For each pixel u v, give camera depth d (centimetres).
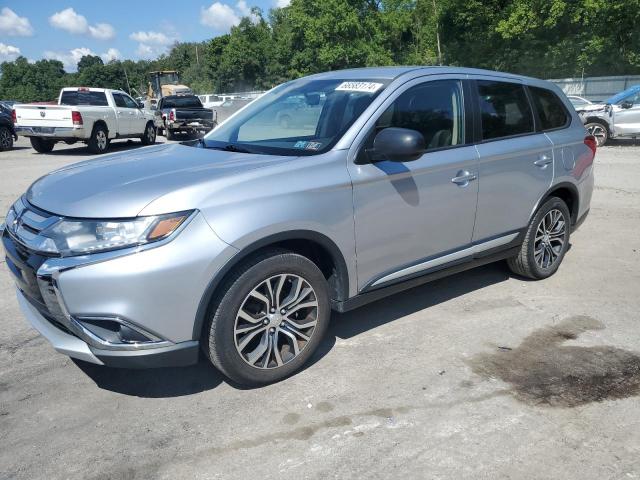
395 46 4756
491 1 3556
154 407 314
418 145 327
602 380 338
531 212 466
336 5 4209
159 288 277
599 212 778
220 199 292
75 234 279
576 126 516
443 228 396
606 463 266
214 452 275
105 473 261
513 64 3534
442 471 261
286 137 385
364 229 348
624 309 442
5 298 470
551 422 297
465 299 462
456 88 410
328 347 380
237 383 324
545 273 500
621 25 3008
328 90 400
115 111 1680
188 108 2239
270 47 5975
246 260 306
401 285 385
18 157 1487
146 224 276
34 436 288
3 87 12719
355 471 261
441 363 358
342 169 337
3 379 343
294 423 297
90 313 278
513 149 436
